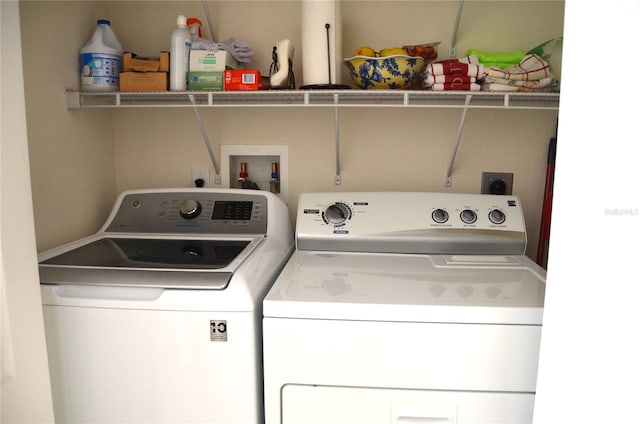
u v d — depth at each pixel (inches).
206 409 45.8
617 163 36.1
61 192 64.5
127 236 65.1
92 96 70.0
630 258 36.2
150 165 79.6
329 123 76.9
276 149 77.9
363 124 76.7
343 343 43.4
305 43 66.3
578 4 35.5
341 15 70.6
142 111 78.6
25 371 42.4
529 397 43.1
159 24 76.9
